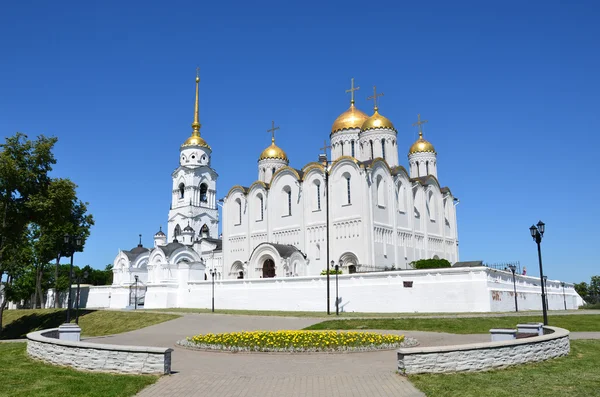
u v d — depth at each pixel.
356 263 60.41
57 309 64.56
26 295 83.50
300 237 66.31
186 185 102.31
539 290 54.81
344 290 48.53
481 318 36.06
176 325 40.47
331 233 63.06
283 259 61.19
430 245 72.38
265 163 85.31
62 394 14.20
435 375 15.89
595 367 17.31
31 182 50.53
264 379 16.30
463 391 13.86
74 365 18.31
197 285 62.12
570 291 67.38
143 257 96.19
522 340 17.84
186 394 14.36
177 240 95.06
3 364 19.17
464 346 16.62
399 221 66.19
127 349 17.41
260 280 54.97
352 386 14.95
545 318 28.86
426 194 73.75
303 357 20.92
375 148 73.06
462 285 42.53
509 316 37.00
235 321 40.25
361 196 60.94
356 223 61.00
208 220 103.00
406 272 45.34
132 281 93.19
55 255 70.69
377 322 35.56
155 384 15.67
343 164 63.25
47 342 19.83
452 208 79.19
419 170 84.56
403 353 16.11
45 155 51.09
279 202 69.88
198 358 20.97
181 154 105.00
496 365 16.92
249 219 73.31
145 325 44.66
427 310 43.78
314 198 66.31
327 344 22.97
